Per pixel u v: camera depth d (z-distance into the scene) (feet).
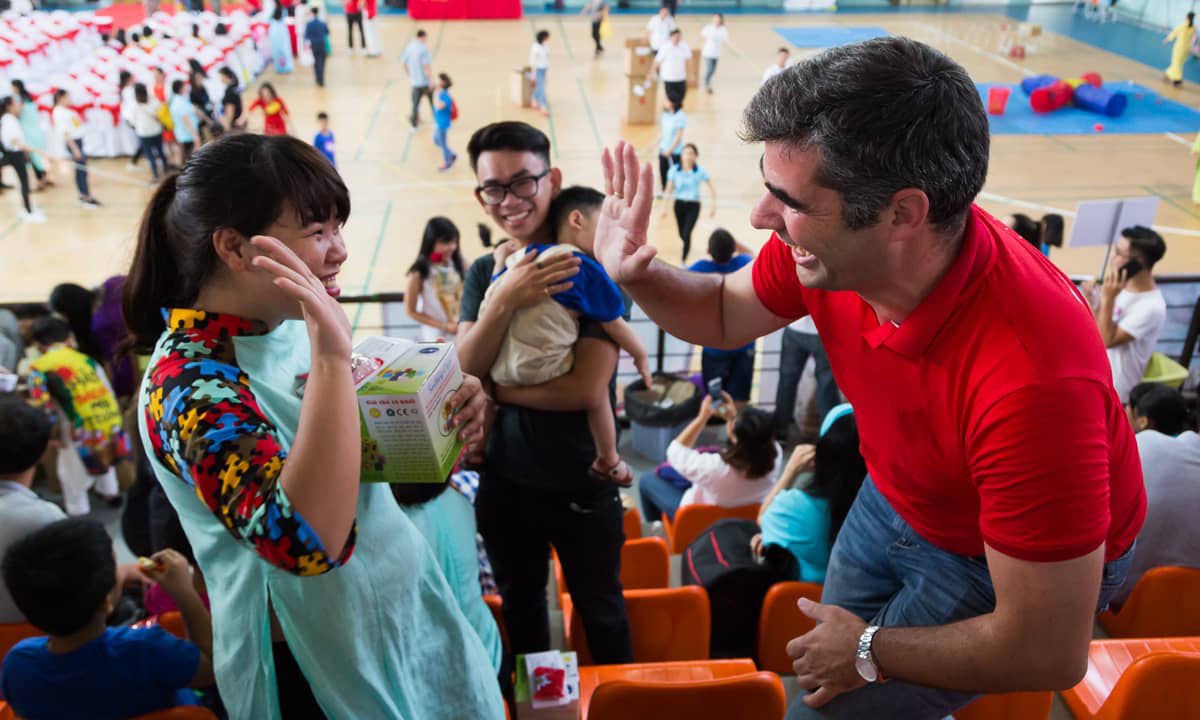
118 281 16.94
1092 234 22.31
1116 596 10.22
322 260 4.24
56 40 58.54
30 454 10.50
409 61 49.49
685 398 19.30
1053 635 4.07
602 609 9.02
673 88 50.83
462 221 39.32
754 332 5.57
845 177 3.71
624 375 21.42
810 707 5.12
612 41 72.13
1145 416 12.21
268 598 4.39
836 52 3.85
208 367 4.06
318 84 59.52
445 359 4.70
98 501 17.92
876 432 4.77
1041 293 3.99
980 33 79.71
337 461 3.71
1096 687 8.22
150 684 7.78
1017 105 58.34
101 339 17.12
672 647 9.77
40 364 15.96
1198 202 41.93
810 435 20.47
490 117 53.06
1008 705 8.22
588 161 46.39
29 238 38.32
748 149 47.83
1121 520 4.67
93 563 7.46
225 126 47.65
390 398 4.31
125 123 47.47
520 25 77.66
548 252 7.35
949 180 3.71
